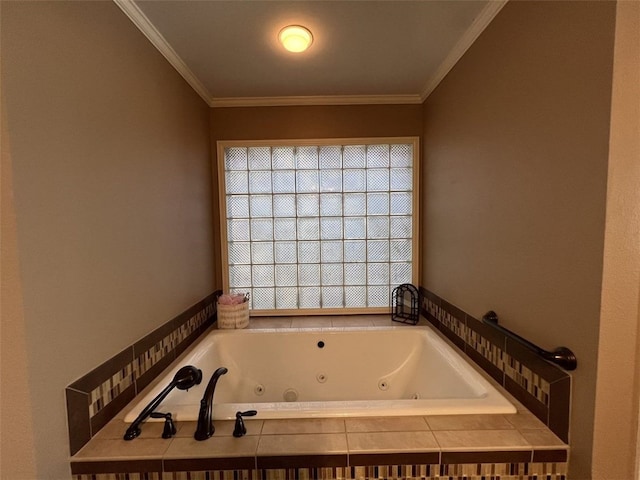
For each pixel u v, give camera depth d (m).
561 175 0.90
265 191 2.30
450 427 1.00
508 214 1.17
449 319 1.75
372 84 2.01
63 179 0.87
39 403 0.79
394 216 2.31
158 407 1.12
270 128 2.23
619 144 0.75
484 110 1.34
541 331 1.00
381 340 1.93
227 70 1.78
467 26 1.40
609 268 0.78
